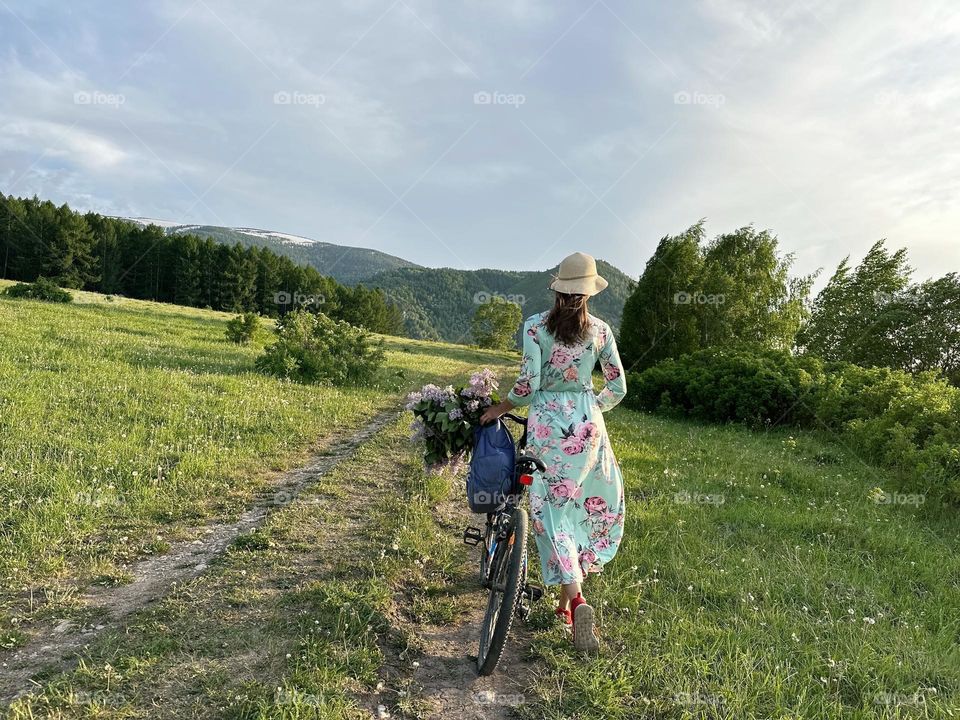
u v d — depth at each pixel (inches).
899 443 323.0
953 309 627.5
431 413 154.9
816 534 222.1
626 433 433.7
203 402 350.9
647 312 888.9
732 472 314.8
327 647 125.3
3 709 102.2
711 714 111.8
